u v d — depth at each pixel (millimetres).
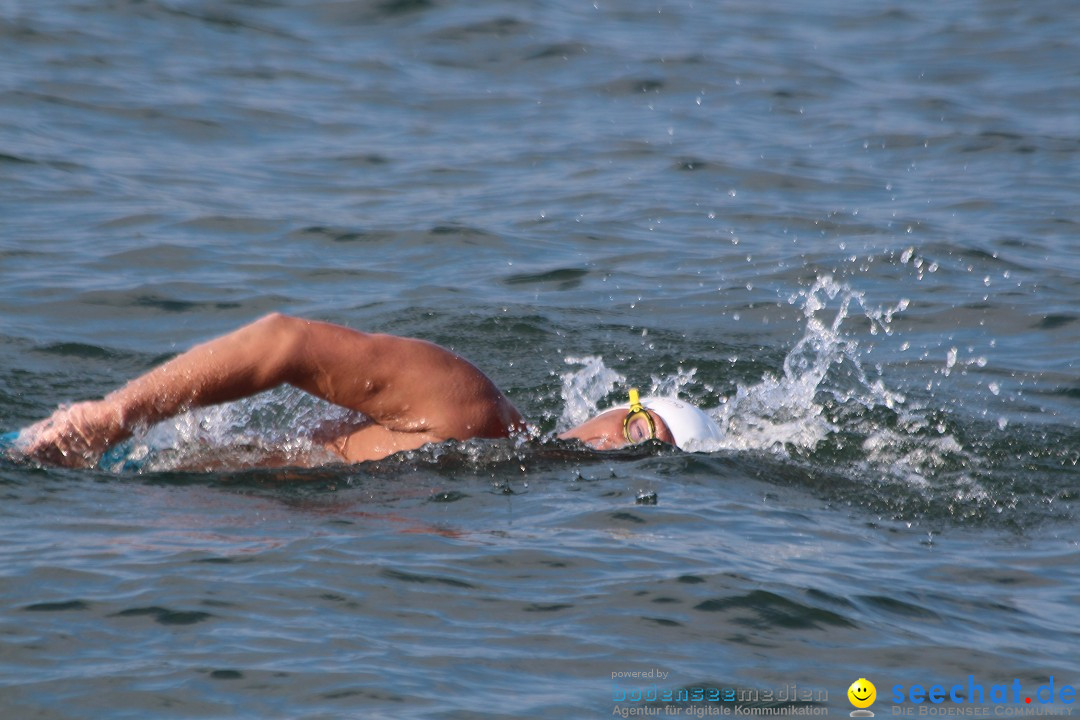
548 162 46531
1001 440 24812
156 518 18156
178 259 34906
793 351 30500
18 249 34594
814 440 24203
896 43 66125
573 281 35281
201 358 19484
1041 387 28531
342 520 18391
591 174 45281
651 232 39594
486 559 17234
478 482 20109
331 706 13703
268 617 15391
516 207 41438
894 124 52438
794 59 62031
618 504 19531
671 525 18812
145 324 30641
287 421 22094
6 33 54781
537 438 21562
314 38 60531
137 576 16188
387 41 60844
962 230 40250
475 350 29828
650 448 22344
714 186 44438
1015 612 17031
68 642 14648
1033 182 45719
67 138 44750
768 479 21672
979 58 63344
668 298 34156
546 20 64938
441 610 15844
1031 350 31062
